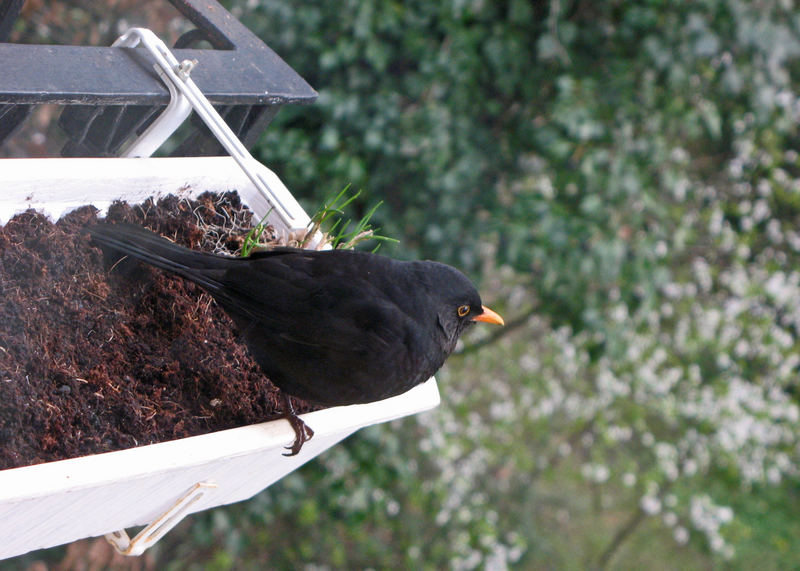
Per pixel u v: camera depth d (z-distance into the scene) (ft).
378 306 8.50
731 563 29.37
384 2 19.07
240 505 20.81
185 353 8.59
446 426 24.57
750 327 26.84
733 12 20.30
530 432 27.96
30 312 7.94
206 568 21.56
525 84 20.67
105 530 8.29
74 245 8.52
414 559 24.08
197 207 9.53
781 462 29.30
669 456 28.50
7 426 7.17
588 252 20.83
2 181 8.05
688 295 25.81
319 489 21.61
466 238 20.86
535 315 24.88
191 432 7.97
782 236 25.96
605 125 20.42
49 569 18.31
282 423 7.82
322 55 19.06
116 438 7.58
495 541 26.13
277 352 8.38
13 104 7.92
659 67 20.24
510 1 19.75
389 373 8.51
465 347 25.32
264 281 8.36
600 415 27.78
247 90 9.31
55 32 17.70
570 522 28.73
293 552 23.07
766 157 24.64
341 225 20.06
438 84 19.67
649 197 20.81
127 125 9.82
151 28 18.33
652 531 29.58
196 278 8.17
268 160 19.45
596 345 23.45
